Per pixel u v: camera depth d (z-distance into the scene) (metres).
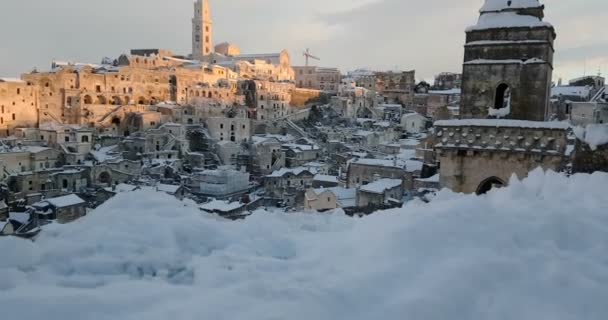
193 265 11.34
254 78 197.50
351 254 11.58
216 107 158.38
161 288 9.80
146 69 165.62
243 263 11.32
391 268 10.05
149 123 142.50
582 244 11.53
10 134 129.50
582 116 88.94
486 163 26.66
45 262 11.15
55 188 98.81
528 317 8.49
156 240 12.62
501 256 10.33
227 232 13.72
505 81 27.61
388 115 189.50
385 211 16.05
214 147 137.50
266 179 104.75
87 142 120.06
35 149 106.94
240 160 129.25
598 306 8.82
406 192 73.75
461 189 27.41
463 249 10.65
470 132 26.94
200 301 8.95
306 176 104.62
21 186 94.19
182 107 151.50
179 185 99.12
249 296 9.12
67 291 9.46
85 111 141.50
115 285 10.04
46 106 139.38
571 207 13.49
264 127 164.12
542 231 11.66
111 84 152.50
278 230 14.49
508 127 25.91
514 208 13.25
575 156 21.47
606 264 10.60
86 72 147.25
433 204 14.50
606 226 12.32
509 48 27.53
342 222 15.72
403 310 8.49
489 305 8.80
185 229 13.19
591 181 17.05
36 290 9.48
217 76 184.38
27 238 12.98
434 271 9.76
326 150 138.50
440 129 27.83
